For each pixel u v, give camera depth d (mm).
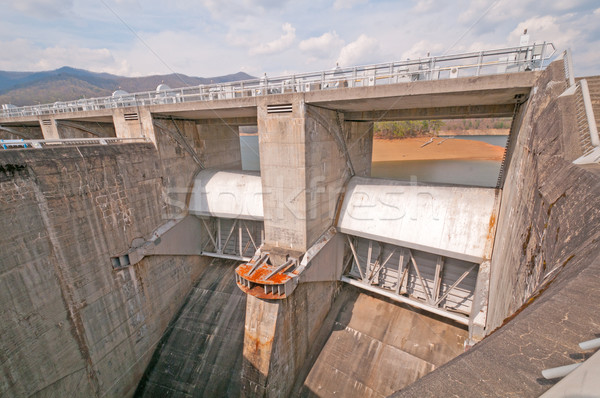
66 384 15227
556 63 9977
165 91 20359
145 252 19203
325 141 17734
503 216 13094
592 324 2516
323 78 15594
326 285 19922
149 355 20328
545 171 7207
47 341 14383
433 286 18000
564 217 5012
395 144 80312
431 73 13625
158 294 20750
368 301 21016
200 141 24547
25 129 32500
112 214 17312
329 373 18172
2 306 12805
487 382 2256
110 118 23562
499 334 2773
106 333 17219
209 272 25031
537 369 2242
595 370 1669
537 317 2760
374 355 18062
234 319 21156
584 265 3227
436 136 89375
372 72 14680
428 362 16844
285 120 15727
